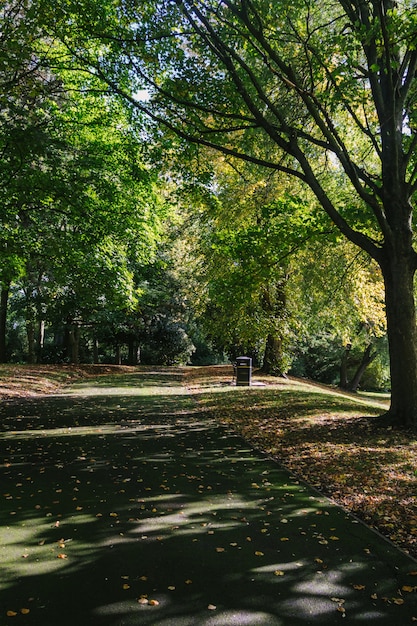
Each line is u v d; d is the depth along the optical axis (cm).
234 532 534
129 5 1119
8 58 1127
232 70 1081
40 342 3584
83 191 1464
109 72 1321
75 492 665
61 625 361
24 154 1180
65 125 1620
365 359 4128
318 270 1752
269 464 824
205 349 5044
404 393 1070
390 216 1111
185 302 3862
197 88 1205
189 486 697
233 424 1212
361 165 1638
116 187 1587
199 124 1245
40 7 1116
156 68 1229
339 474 746
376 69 934
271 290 2145
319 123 1105
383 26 914
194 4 1053
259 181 1770
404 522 560
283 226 1324
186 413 1408
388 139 1134
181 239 2908
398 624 367
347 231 1124
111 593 405
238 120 1273
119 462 827
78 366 3228
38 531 534
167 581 426
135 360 4478
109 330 3712
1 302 3138
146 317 3878
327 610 385
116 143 1634
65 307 3003
